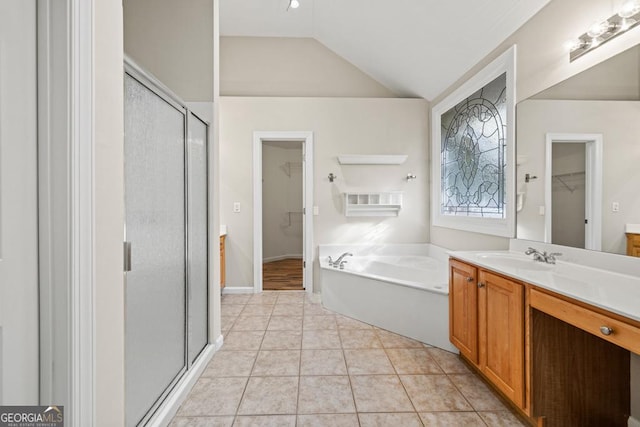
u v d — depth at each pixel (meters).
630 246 1.42
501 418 1.56
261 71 3.96
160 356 1.56
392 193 3.79
